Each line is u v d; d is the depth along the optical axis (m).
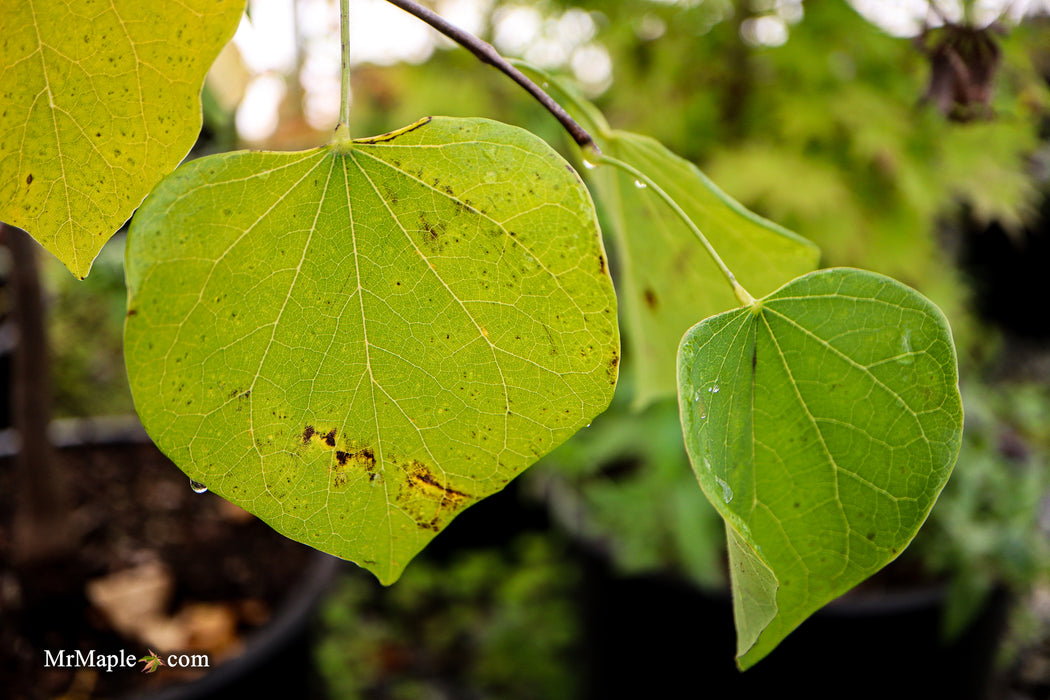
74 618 0.52
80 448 0.73
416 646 0.91
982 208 0.70
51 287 0.64
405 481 0.21
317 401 0.21
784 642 0.63
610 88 0.90
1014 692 0.82
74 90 0.20
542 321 0.20
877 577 0.69
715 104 0.82
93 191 0.21
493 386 0.21
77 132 0.20
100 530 0.61
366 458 0.21
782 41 0.81
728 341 0.22
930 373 0.22
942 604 0.63
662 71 0.84
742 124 0.81
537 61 0.98
